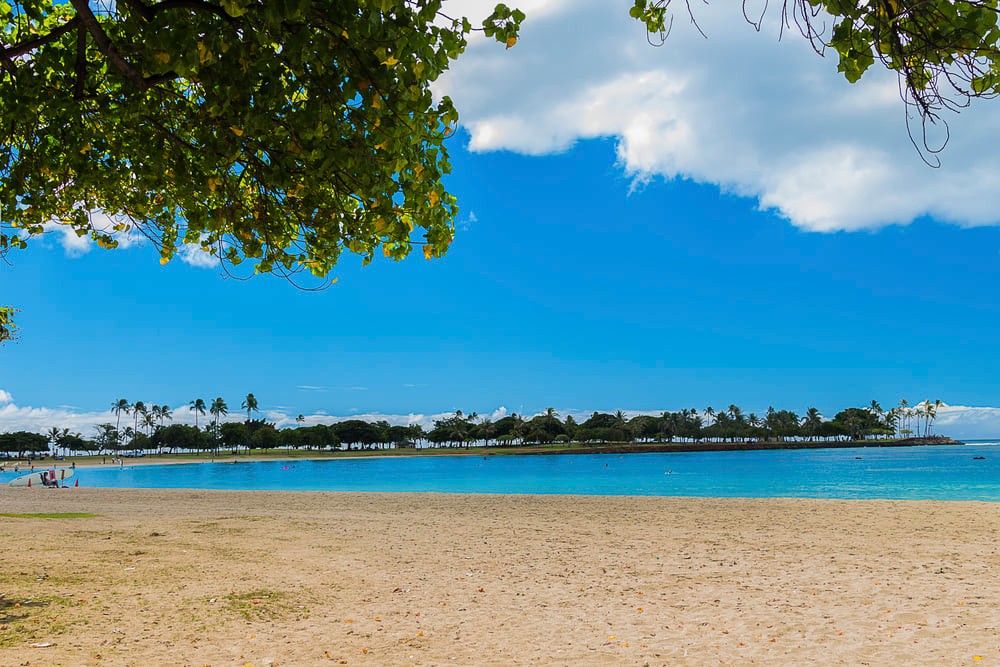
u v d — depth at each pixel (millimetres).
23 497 32844
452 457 184625
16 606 8336
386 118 4391
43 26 5988
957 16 3416
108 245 7289
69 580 10039
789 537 15727
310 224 5711
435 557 13516
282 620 8414
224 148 4977
